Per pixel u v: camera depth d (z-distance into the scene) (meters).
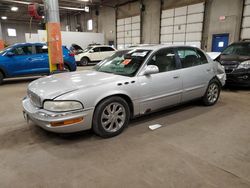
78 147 2.66
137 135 2.98
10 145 2.74
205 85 4.11
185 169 2.18
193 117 3.70
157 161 2.32
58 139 2.88
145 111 3.25
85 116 2.63
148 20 16.45
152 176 2.07
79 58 14.35
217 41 12.45
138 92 3.06
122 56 3.68
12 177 2.08
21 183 1.99
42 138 2.92
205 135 2.98
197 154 2.47
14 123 3.52
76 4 20.28
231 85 6.00
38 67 7.68
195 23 13.33
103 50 15.44
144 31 16.98
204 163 2.28
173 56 3.60
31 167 2.24
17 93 5.93
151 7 15.98
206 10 12.67
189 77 3.74
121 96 2.98
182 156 2.42
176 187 1.91
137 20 17.33
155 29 15.99
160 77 3.31
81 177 2.07
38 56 7.63
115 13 19.47
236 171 2.14
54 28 5.73
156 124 3.37
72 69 8.40
